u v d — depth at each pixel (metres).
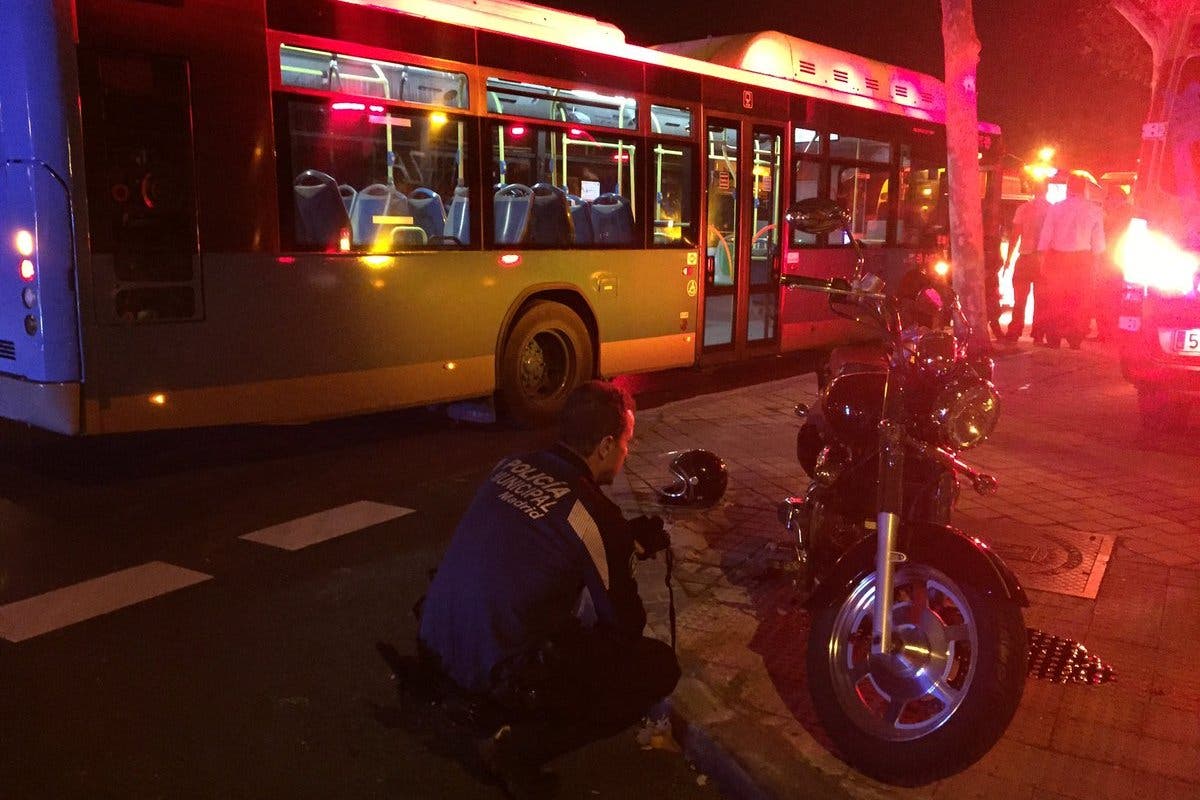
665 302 10.35
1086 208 12.95
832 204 3.82
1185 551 5.45
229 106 6.69
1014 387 10.27
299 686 4.20
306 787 3.47
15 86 6.00
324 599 5.09
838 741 3.42
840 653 3.49
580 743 3.39
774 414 8.98
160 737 3.79
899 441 3.47
